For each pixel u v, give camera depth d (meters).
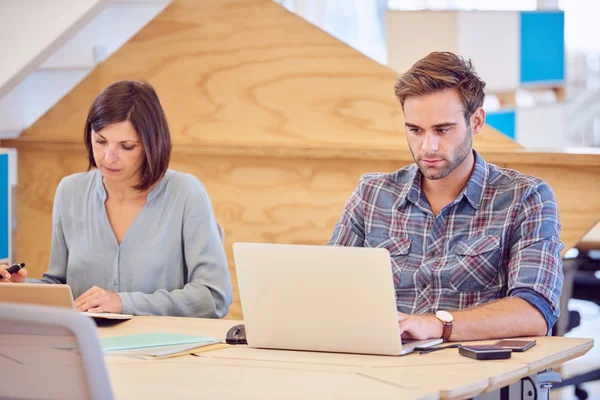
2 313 1.40
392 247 2.70
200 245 2.97
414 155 2.55
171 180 3.04
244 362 2.07
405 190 2.76
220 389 1.81
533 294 2.38
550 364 2.09
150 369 2.00
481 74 5.33
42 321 1.40
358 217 2.82
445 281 2.61
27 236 4.71
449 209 2.65
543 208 2.56
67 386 1.49
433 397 1.75
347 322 2.12
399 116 4.04
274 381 1.87
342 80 4.13
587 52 8.36
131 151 2.89
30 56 4.23
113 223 3.03
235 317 4.38
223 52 4.33
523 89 6.02
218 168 4.36
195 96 4.40
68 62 4.58
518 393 2.08
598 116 8.44
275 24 4.22
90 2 4.16
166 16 4.42
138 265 2.96
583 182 3.65
